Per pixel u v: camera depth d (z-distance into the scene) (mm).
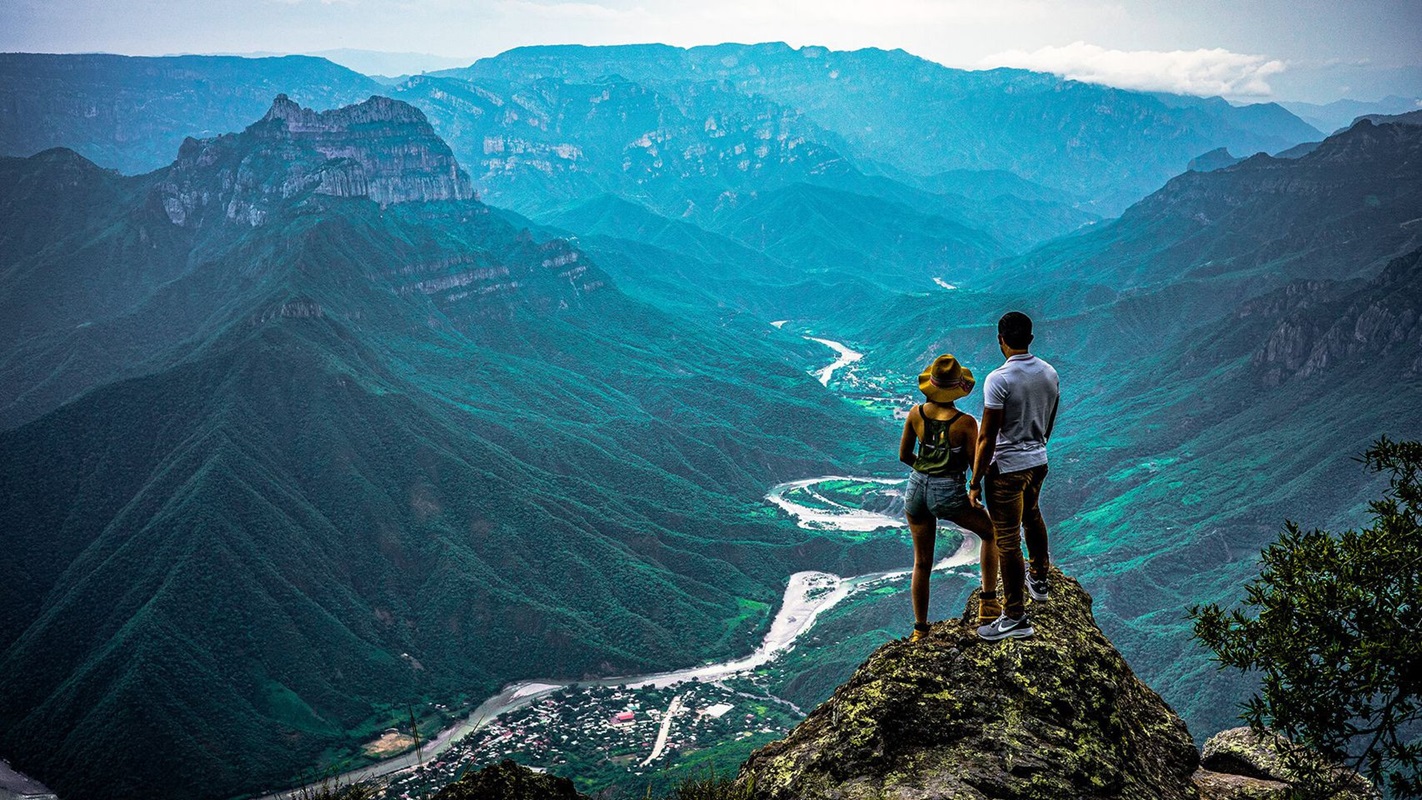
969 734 10641
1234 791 12016
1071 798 9945
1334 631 12586
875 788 10203
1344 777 12648
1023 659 11211
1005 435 11586
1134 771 10719
